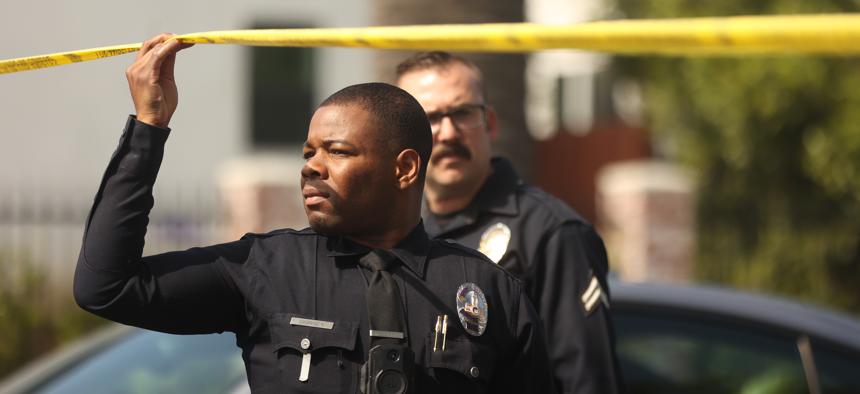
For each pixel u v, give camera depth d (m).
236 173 30.48
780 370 10.71
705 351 10.77
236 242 6.31
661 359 10.75
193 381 11.05
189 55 36.69
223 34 5.75
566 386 8.41
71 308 24.31
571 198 40.31
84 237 5.93
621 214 32.25
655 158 38.62
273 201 29.66
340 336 5.94
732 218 34.09
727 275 32.94
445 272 6.29
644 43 4.03
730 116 33.59
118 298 5.86
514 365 6.41
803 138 33.38
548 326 8.52
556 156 40.72
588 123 40.97
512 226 8.77
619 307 10.88
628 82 39.53
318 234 6.28
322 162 6.14
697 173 34.78
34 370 12.02
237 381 10.83
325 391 5.87
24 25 35.66
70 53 6.11
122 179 5.87
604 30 4.11
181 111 36.66
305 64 37.53
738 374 10.73
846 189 32.84
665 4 35.31
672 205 31.33
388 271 6.17
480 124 9.03
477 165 8.99
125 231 5.84
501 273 6.49
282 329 5.96
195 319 6.09
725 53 3.99
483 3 16.47
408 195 6.28
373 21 16.88
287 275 6.13
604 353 8.43
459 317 6.16
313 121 6.23
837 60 32.50
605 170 36.47
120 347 11.88
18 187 35.28
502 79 16.62
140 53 6.02
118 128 35.94
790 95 32.84
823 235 33.03
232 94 36.94
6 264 24.64
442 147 8.94
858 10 33.75
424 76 9.10
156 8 36.34
